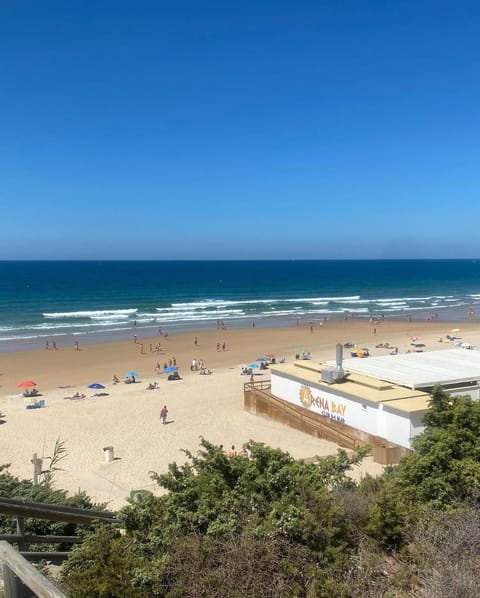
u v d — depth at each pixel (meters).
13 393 37.16
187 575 5.23
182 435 26.56
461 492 8.23
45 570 6.06
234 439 25.72
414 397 23.06
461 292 131.38
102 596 4.99
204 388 37.00
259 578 5.24
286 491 6.78
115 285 145.12
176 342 57.94
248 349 53.94
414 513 7.01
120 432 27.19
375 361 29.03
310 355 50.53
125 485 20.05
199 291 128.88
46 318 77.62
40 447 24.92
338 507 6.36
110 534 5.88
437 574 5.57
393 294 125.00
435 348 53.78
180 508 6.27
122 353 51.84
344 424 24.53
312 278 187.75
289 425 27.28
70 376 42.47
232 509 6.23
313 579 5.43
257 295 119.81
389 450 20.92
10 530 7.00
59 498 8.71
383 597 5.51
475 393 25.05
